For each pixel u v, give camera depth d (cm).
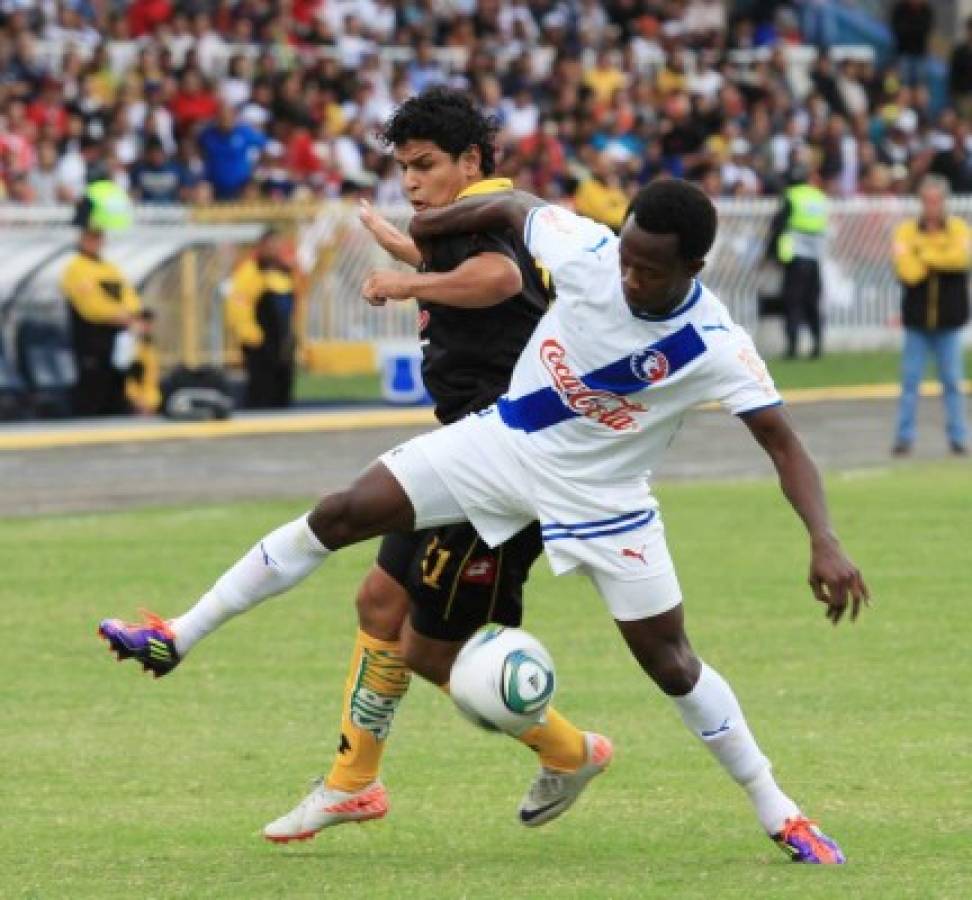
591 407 1814
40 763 2388
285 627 3183
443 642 1956
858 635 3067
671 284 1758
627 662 2925
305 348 7338
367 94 7975
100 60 7538
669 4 9438
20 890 1831
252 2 8169
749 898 1745
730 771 1891
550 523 1853
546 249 1830
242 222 7144
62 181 7075
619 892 1778
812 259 7744
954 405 5303
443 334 1964
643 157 8150
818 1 10269
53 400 6053
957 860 1903
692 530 4056
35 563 3706
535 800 2016
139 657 1905
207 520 4253
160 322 6744
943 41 10850
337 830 2084
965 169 8550
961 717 2572
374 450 5431
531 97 8219
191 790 2264
